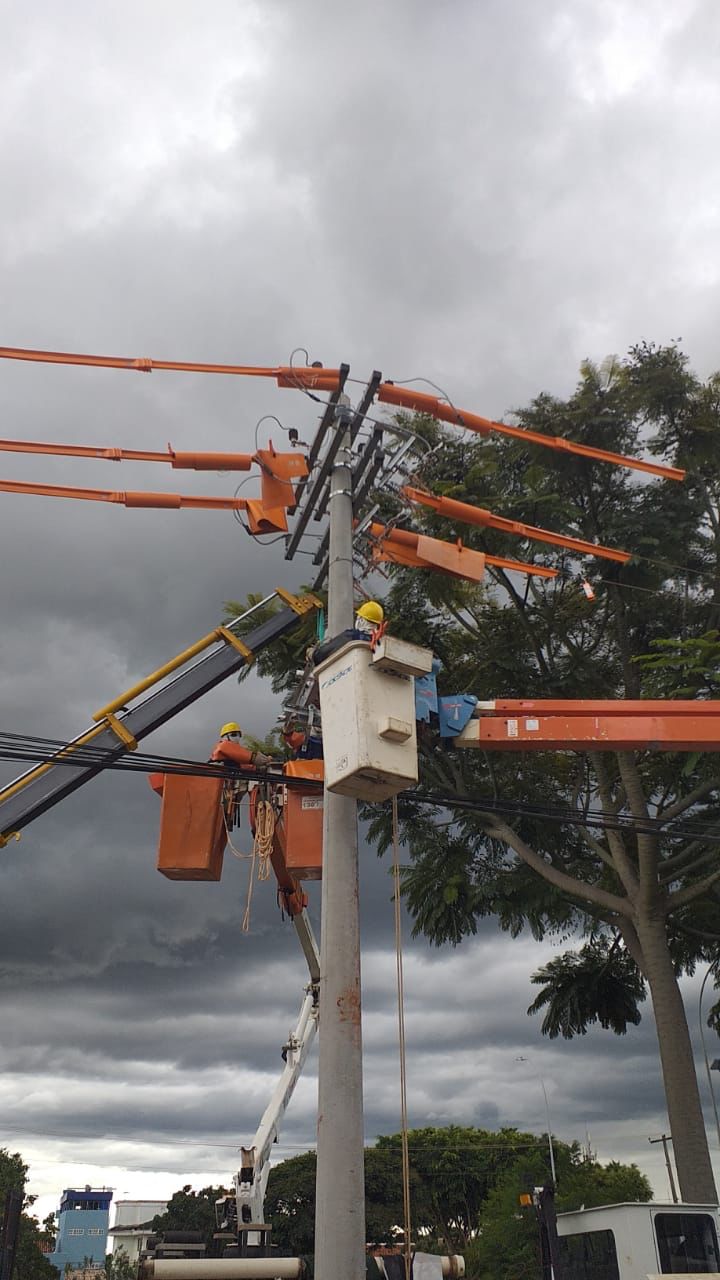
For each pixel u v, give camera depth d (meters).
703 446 22.67
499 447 22.95
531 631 23.25
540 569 13.66
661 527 22.38
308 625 20.53
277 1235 61.25
